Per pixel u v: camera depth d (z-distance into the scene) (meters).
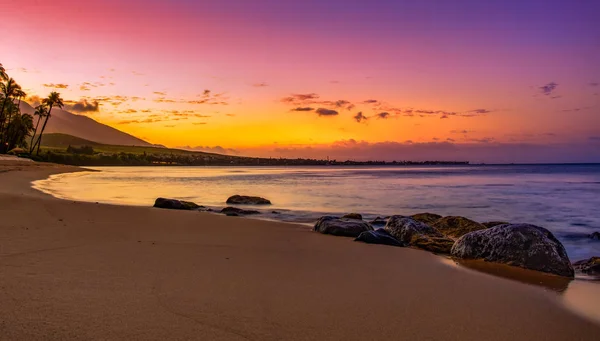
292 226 12.80
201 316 4.50
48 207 14.57
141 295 5.10
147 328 4.06
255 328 4.25
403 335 4.27
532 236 8.40
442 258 8.79
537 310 5.36
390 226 11.78
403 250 9.34
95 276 5.88
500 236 8.74
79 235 9.42
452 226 13.39
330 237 10.91
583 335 4.53
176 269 6.61
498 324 4.76
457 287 6.34
